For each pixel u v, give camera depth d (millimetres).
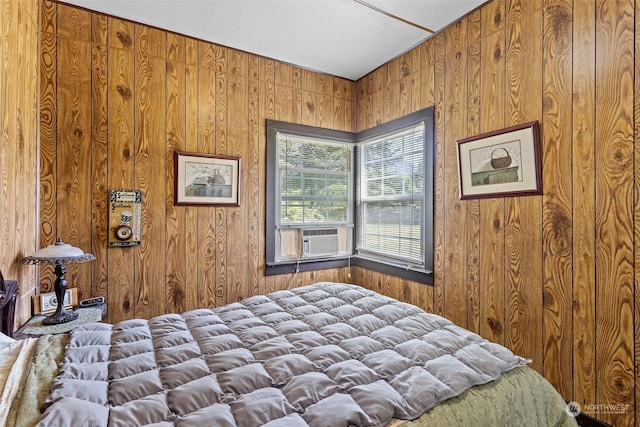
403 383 1062
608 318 1684
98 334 1372
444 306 2582
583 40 1773
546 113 1938
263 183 3023
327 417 876
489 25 2244
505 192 2143
